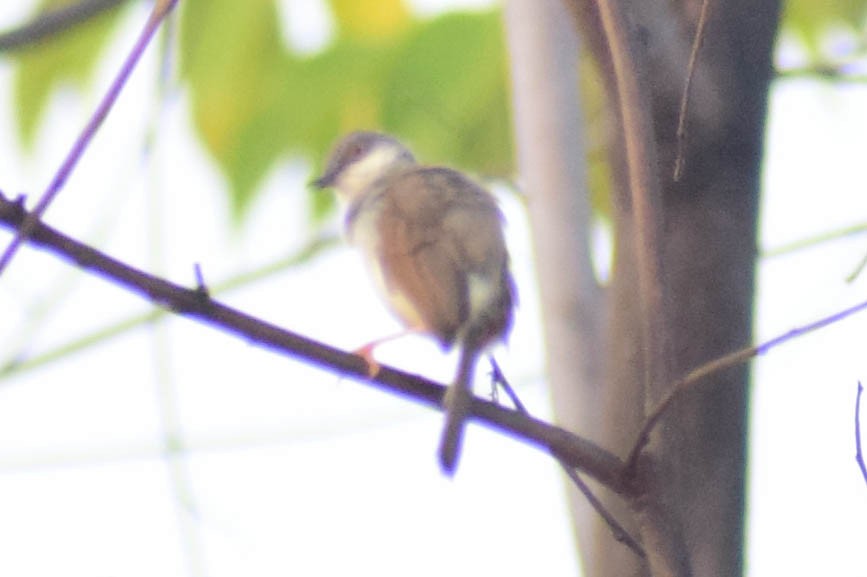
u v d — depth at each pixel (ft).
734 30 27.66
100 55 41.42
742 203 27.25
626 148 26.23
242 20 40.70
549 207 33.86
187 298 26.66
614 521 25.36
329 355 28.50
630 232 27.58
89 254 25.68
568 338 32.30
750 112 27.55
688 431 26.21
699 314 26.71
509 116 42.37
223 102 41.14
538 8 36.11
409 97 41.63
